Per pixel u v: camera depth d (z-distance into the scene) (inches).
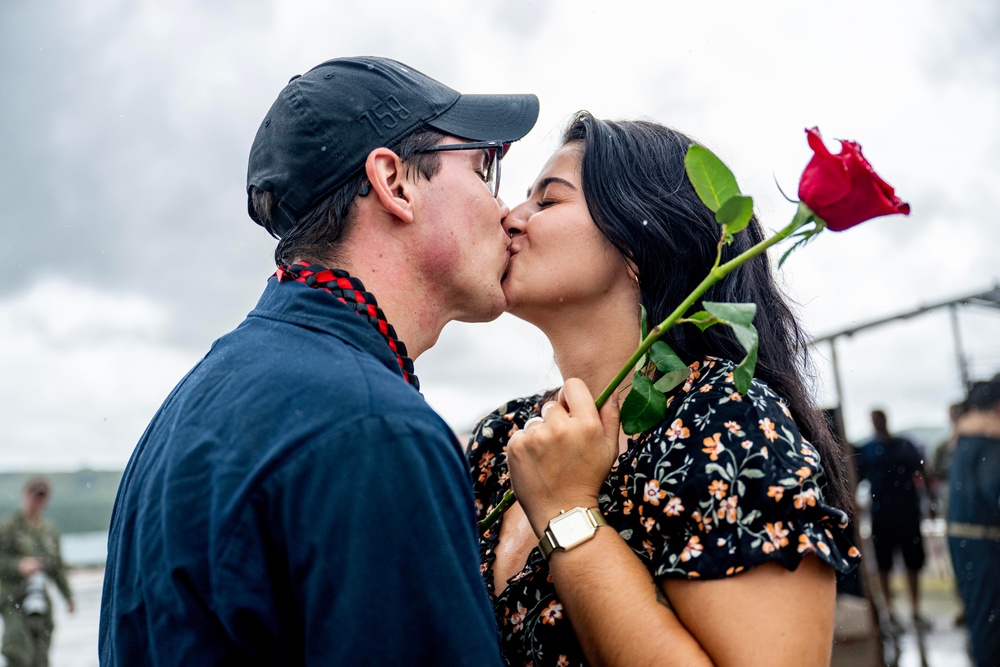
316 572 41.8
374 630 41.3
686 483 50.5
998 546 194.5
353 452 43.2
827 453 61.5
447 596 42.4
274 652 43.6
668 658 47.1
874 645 209.0
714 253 62.9
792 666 46.6
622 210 62.3
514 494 57.4
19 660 244.7
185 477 46.3
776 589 48.0
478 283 58.3
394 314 55.9
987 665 193.0
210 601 43.7
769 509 48.9
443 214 56.7
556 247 63.2
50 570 258.5
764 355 62.8
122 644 47.1
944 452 293.6
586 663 53.9
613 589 49.4
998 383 200.2
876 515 274.4
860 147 47.7
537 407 71.1
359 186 54.9
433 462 44.4
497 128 60.1
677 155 64.9
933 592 337.4
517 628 56.6
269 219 57.5
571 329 65.8
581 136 67.5
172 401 54.1
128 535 49.6
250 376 48.0
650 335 52.5
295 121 55.2
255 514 43.4
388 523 42.3
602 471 53.7
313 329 50.1
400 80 57.4
